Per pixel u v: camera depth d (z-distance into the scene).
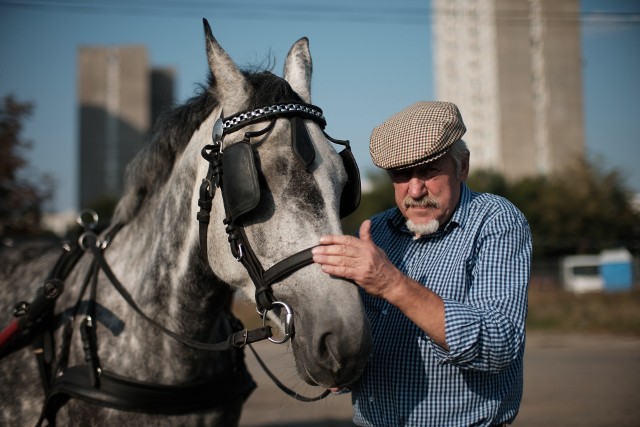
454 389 1.96
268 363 7.20
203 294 2.14
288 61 2.18
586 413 5.07
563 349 9.05
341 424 5.02
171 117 2.36
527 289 1.94
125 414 2.16
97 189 74.19
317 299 1.72
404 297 1.72
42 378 2.30
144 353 2.23
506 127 62.53
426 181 1.99
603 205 36.34
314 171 1.82
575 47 65.06
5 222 10.97
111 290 2.37
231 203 1.80
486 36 64.94
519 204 36.81
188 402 2.22
